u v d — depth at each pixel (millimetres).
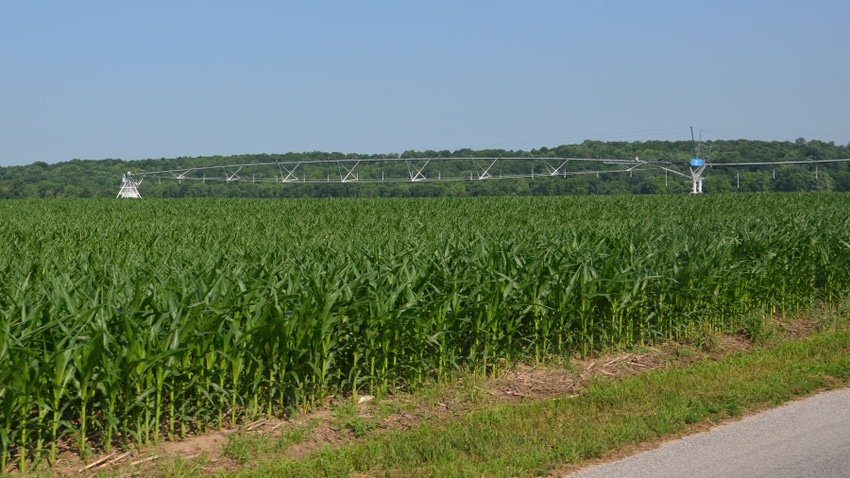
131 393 7004
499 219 30531
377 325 8469
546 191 123562
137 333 6793
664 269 11492
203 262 11156
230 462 6664
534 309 10031
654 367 10312
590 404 8125
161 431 7324
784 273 12961
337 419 7785
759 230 15180
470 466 6277
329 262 10633
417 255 11031
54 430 6547
